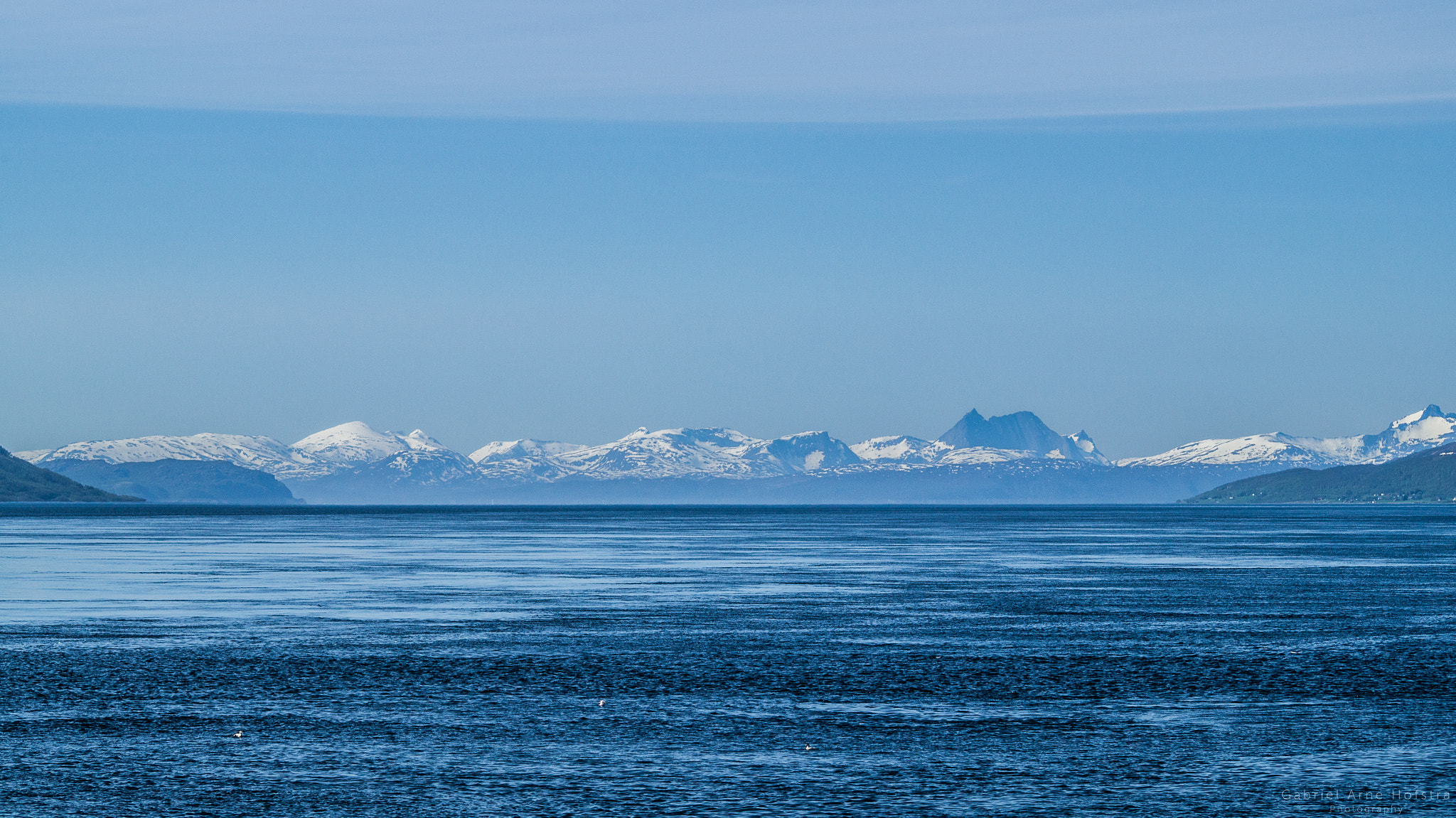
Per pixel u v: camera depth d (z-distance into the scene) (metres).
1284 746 48.16
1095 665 69.25
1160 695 59.41
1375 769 44.44
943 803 40.31
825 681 63.75
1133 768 44.66
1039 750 47.41
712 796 41.00
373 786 42.00
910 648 76.75
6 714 54.03
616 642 79.75
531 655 73.12
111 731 50.41
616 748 47.66
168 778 42.91
